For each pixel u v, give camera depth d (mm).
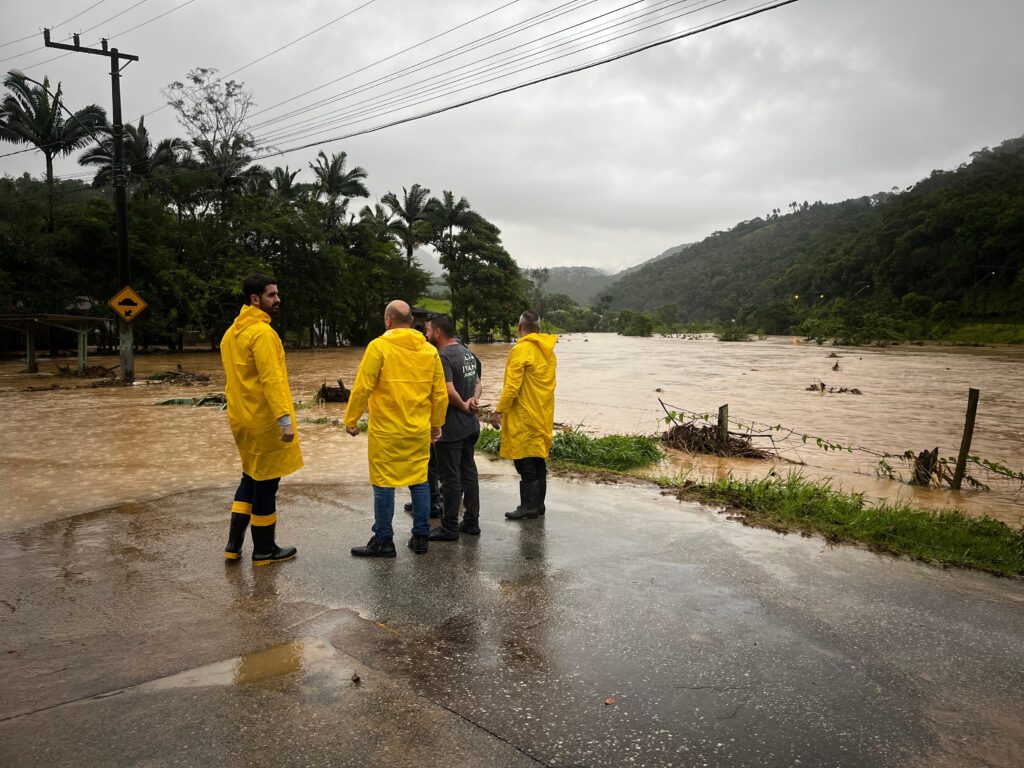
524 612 3723
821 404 17250
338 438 10031
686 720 2699
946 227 112688
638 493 6590
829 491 6848
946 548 5000
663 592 4043
